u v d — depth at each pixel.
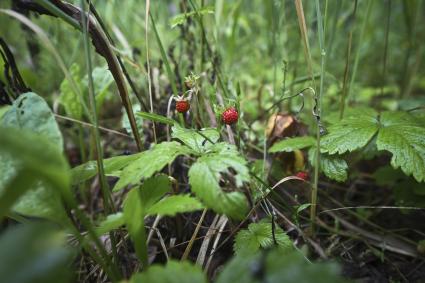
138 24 0.56
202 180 0.20
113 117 0.48
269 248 0.23
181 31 0.38
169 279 0.17
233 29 0.42
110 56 0.24
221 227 0.27
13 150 0.13
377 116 0.31
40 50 0.43
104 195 0.23
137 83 0.41
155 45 0.49
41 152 0.14
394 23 0.67
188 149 0.22
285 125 0.33
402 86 0.50
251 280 0.16
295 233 0.30
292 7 0.49
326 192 0.34
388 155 0.36
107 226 0.19
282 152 0.33
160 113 0.34
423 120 0.30
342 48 0.58
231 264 0.17
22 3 0.23
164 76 0.39
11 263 0.13
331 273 0.15
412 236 0.31
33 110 0.21
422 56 0.55
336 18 0.36
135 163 0.21
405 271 0.28
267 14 0.45
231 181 0.28
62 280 0.13
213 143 0.23
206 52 0.39
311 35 0.52
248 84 0.50
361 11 0.59
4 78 0.28
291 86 0.39
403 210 0.31
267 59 0.54
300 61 0.51
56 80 0.45
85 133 0.41
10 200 0.15
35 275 0.13
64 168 0.16
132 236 0.20
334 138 0.27
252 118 0.39
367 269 0.28
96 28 0.23
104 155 0.39
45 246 0.13
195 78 0.27
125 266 0.27
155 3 0.43
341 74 0.53
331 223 0.32
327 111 0.41
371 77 0.59
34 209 0.19
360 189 0.37
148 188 0.22
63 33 0.46
